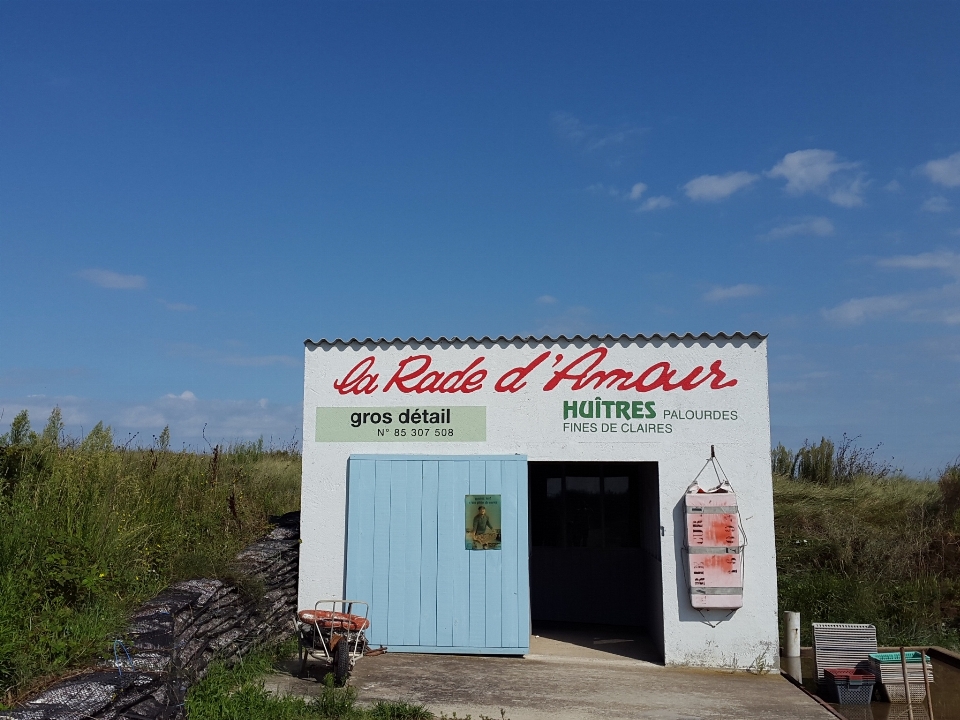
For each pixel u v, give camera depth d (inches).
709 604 462.0
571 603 613.3
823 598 580.1
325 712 339.0
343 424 502.3
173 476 511.5
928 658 452.4
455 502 487.5
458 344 503.2
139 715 251.9
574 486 624.7
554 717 357.1
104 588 319.0
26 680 241.6
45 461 410.0
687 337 490.3
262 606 431.5
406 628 478.9
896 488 768.9
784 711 379.2
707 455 481.1
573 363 495.5
